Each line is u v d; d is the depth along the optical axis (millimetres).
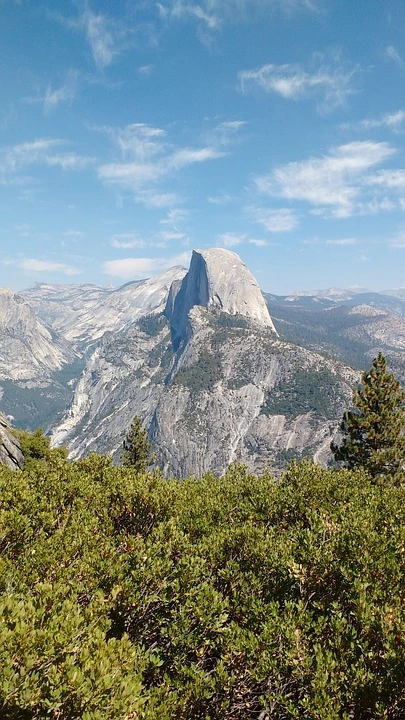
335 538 15070
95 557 13242
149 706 8773
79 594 11953
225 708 9734
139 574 12141
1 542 13883
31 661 7215
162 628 11320
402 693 9016
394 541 15273
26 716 7062
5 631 7516
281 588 13625
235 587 13680
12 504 17141
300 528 18203
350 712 9141
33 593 11133
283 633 10445
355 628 11016
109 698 7496
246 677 10281
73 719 7180
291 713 9016
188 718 9492
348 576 12797
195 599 11969
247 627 11664
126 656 8367
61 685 7223
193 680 9906
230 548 15586
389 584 12633
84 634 9016
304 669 9641
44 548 13547
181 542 15039
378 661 9922
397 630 10000
